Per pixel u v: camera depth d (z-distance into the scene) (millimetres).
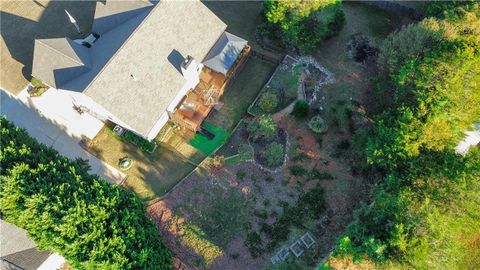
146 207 42438
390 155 37031
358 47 50688
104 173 44531
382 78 45156
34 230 35125
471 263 39375
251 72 49406
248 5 54938
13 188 35531
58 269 40625
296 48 50000
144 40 42688
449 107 36562
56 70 44062
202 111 45594
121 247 34125
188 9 45250
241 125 46125
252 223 41094
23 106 48156
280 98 47375
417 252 32938
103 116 46094
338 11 48719
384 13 53625
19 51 51688
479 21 40781
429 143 36062
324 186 42438
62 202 34906
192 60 42250
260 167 43656
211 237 40719
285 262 39156
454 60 37344
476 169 35312
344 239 35750
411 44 41594
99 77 40719
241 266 39250
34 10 54625
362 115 45906
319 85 48219
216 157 43969
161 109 42594
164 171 44438
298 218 41062
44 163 37688
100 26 46469
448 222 33812
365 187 42156
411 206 34812
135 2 45719
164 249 37594
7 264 37281
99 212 35000
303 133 45344
